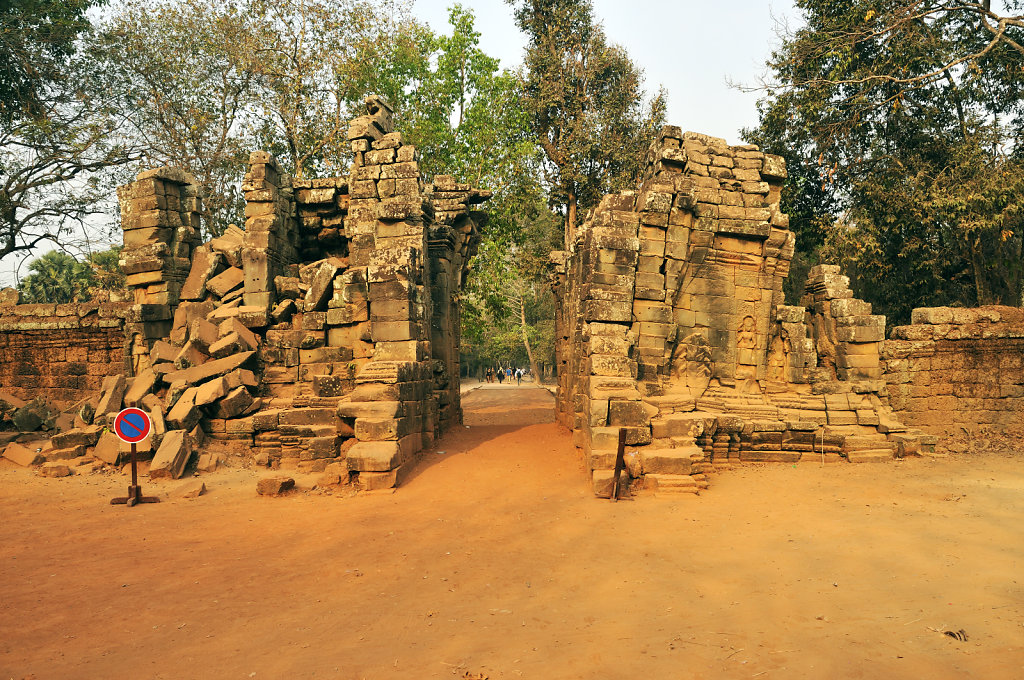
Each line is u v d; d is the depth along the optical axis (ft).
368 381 46.78
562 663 16.71
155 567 26.35
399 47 101.14
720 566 25.25
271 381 56.54
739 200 55.72
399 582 24.39
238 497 40.19
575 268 67.00
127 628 19.93
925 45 76.59
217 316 59.31
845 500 36.14
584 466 47.29
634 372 48.98
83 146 86.74
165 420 49.80
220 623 20.31
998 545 26.30
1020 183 69.26
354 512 36.32
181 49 92.99
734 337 55.26
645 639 18.25
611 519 33.58
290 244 66.33
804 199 92.89
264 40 90.94
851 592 21.62
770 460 49.60
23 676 16.44
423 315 55.06
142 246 65.16
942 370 56.08
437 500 39.19
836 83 80.64
